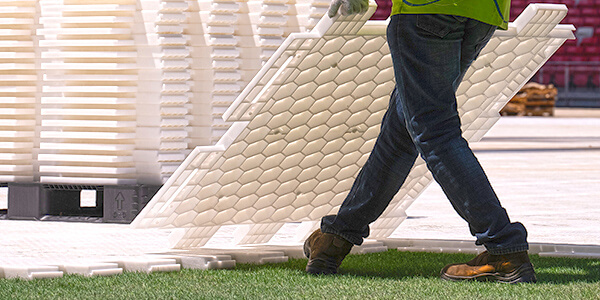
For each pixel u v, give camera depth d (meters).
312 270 8.41
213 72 13.80
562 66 99.81
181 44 13.65
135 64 13.66
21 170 14.34
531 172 24.83
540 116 79.00
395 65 7.86
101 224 13.59
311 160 9.48
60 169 13.98
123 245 10.97
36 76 14.39
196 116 14.00
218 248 9.90
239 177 9.03
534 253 10.24
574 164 27.91
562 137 44.72
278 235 12.34
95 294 7.11
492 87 10.05
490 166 27.00
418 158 10.32
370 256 10.05
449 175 7.78
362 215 8.42
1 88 14.38
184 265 8.90
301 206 9.98
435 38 7.63
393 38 7.80
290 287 7.55
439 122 7.77
